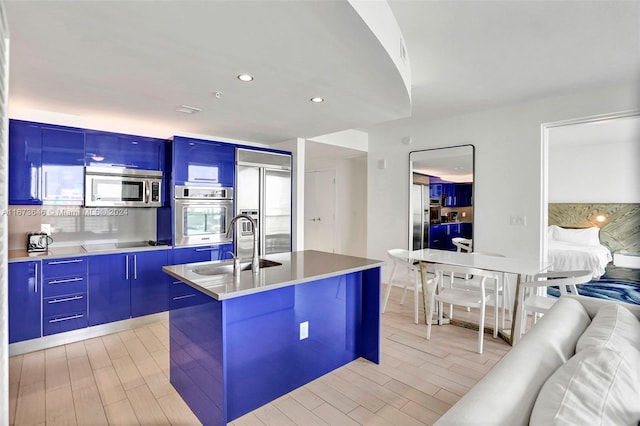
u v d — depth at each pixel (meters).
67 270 3.08
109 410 2.11
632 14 2.14
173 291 2.34
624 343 1.32
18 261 2.84
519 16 2.17
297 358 2.35
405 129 5.10
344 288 2.67
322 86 2.47
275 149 4.70
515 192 4.03
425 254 3.83
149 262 3.57
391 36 2.00
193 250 3.87
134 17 1.57
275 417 2.04
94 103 2.90
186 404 2.18
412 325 3.57
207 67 2.14
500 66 2.93
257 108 3.05
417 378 2.50
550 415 0.87
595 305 1.92
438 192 4.71
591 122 3.62
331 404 2.18
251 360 2.09
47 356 2.83
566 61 2.83
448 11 2.12
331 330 2.58
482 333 2.91
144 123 3.62
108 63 2.08
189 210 3.84
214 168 4.03
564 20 2.21
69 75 2.27
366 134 5.59
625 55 2.71
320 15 1.55
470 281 3.67
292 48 1.88
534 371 1.10
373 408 2.14
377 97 2.73
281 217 4.62
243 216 2.36
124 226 3.92
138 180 3.67
